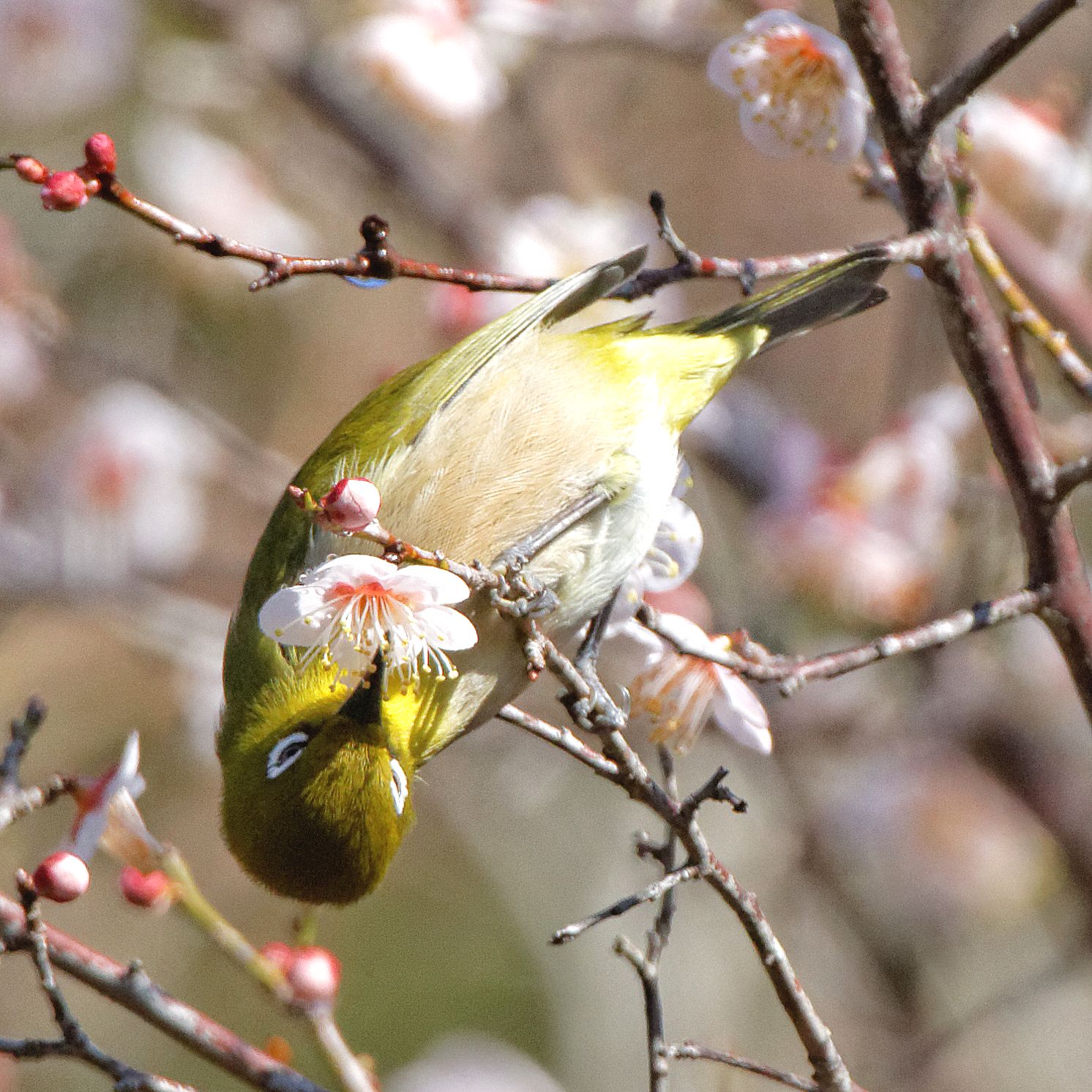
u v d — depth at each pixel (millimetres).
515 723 5770
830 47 7059
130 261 14062
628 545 7457
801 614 11211
